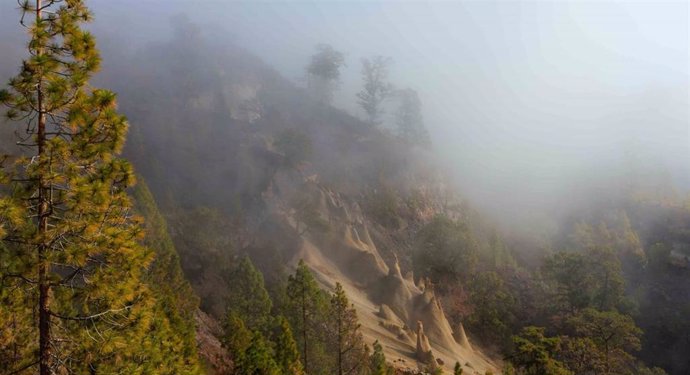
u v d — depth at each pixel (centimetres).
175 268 4022
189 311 3928
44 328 1239
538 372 4156
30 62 1169
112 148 1257
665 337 8625
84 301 1260
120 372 1283
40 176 1199
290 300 3819
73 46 1209
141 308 1328
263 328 4112
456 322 7794
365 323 5644
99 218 1228
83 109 1197
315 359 3528
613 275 8194
